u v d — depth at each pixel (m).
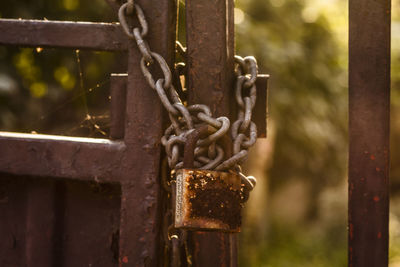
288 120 2.75
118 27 1.10
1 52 1.97
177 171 1.05
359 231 1.10
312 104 2.72
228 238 1.11
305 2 2.78
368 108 1.09
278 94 2.59
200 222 1.04
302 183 4.39
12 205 1.15
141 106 1.09
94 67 2.06
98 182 1.11
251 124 1.07
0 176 1.15
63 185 1.14
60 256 1.14
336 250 4.42
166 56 1.08
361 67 1.09
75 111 2.17
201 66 1.09
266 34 2.43
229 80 1.10
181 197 1.04
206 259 1.11
